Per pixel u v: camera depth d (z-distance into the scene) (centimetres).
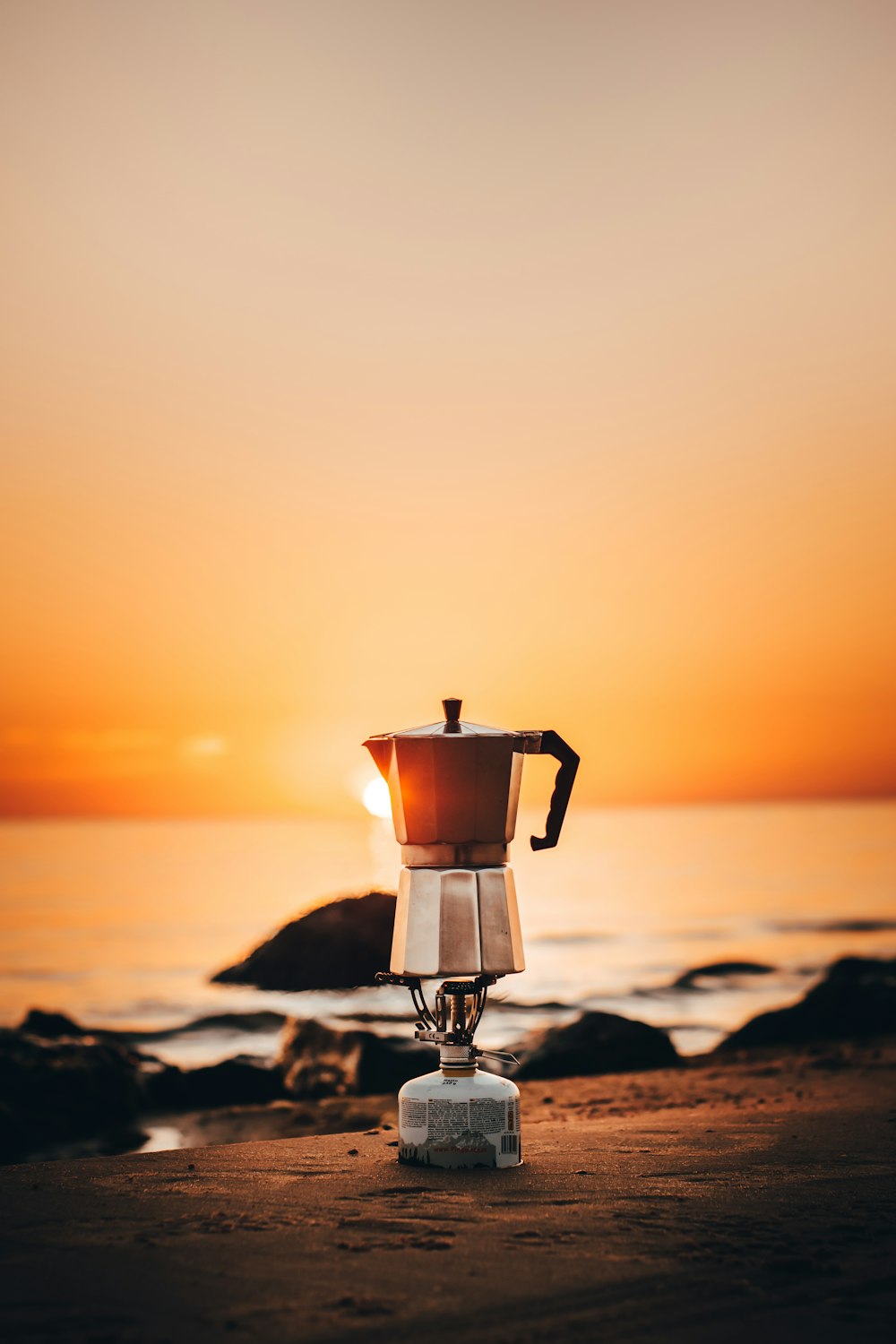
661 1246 92
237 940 808
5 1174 114
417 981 118
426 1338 77
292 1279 85
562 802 118
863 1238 93
